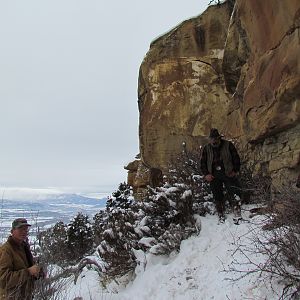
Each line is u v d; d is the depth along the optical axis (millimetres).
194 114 12164
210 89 12070
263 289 4711
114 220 9117
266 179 7633
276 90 6738
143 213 8148
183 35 12844
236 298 4902
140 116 13977
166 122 12695
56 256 6371
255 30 7621
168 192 7859
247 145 8672
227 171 7219
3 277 4539
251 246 5621
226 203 7664
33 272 4680
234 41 9656
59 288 5234
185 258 6426
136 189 16391
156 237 7656
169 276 6234
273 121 6945
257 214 6625
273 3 6777
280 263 4648
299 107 6328
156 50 13242
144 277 6711
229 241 6309
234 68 9883
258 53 7637
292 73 6258
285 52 6492
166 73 12906
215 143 7391
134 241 7578
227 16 12203
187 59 12594
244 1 7961
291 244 4566
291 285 4426
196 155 9258
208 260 6137
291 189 5609
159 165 12695
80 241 16031
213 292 5324
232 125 9695
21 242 4930
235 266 5477
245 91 8227
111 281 7562
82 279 8609
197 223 7301
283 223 4891
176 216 7648
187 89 12453
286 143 7004
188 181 8484
